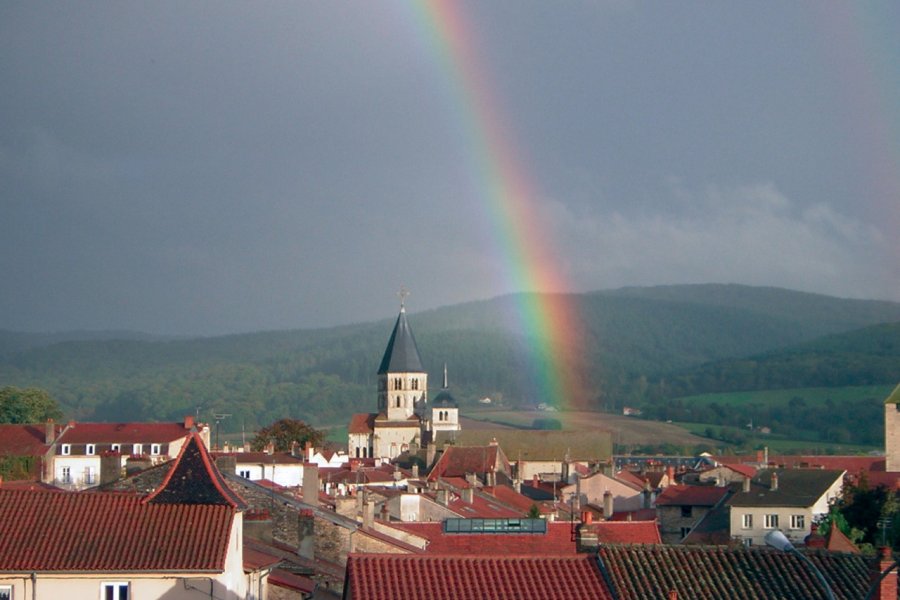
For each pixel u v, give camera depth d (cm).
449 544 9562
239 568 6756
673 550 6384
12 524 6438
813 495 15388
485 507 15412
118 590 6222
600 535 10919
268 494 8606
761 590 6031
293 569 7900
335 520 8650
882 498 14175
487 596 5872
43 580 6169
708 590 6034
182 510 6662
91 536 6397
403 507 13162
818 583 6072
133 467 10275
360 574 5975
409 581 5953
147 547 6347
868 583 6050
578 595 5947
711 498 16812
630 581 6081
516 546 9612
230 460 10906
